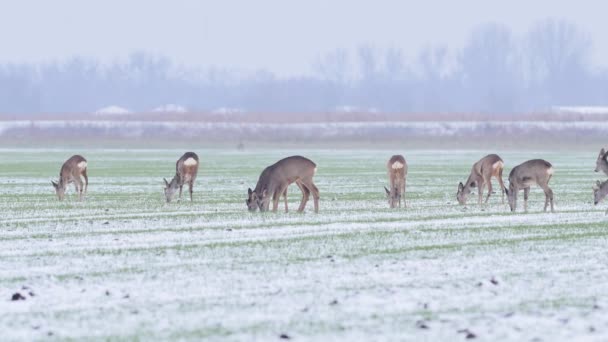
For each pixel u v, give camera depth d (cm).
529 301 6756
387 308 6581
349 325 6081
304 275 7944
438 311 6462
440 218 12825
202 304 6781
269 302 6819
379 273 8025
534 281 7550
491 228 11388
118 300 6981
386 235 10712
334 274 7988
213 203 16238
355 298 6919
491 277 7738
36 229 11688
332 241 10175
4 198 17488
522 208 14762
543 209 14438
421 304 6694
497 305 6631
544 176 13825
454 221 12344
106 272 8212
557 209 14438
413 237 10500
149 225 12050
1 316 6500
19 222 12575
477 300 6812
